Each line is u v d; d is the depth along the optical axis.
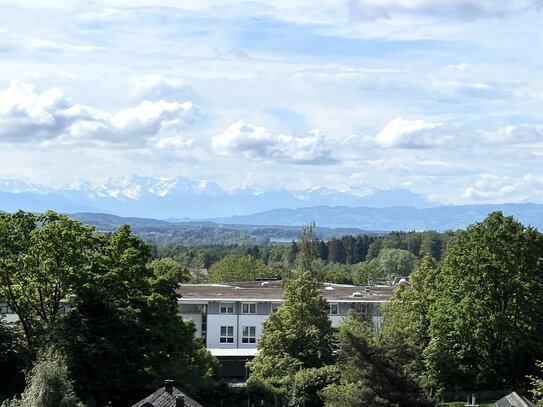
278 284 165.12
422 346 94.75
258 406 86.75
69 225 85.75
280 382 90.50
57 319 79.19
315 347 99.00
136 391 79.94
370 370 68.44
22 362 83.19
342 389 70.69
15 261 84.56
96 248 87.38
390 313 103.62
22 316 85.69
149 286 86.88
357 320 101.06
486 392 93.19
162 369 82.69
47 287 84.94
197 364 95.38
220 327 136.00
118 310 79.75
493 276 94.12
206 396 86.06
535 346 93.25
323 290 151.88
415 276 105.12
